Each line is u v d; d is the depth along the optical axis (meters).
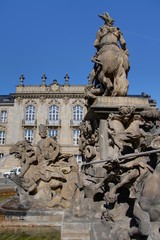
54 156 7.46
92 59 7.21
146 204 3.60
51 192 7.02
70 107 48.84
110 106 6.60
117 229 3.90
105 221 4.71
